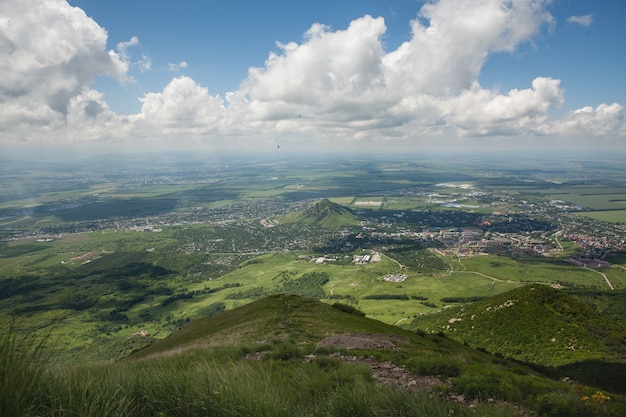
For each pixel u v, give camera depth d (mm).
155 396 7340
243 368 10289
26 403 5625
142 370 9742
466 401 9484
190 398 7059
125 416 6539
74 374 7445
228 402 6773
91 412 5645
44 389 6234
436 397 7980
